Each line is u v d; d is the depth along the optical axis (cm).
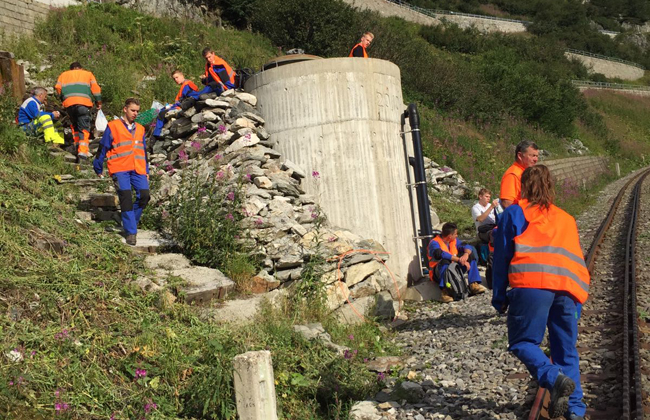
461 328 706
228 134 911
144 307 562
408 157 957
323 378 531
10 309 487
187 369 493
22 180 731
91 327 509
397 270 892
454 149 1834
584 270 412
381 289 823
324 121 894
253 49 2117
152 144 1034
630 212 1708
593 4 11231
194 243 730
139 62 1596
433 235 932
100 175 838
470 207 1428
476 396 488
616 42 9062
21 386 414
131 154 719
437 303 848
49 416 403
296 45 2291
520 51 6019
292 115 912
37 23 1584
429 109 2247
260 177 823
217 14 2364
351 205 884
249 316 624
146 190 738
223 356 483
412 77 2380
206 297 640
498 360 561
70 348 471
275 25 2302
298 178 899
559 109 3397
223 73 1048
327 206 886
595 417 425
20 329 470
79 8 1744
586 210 1925
